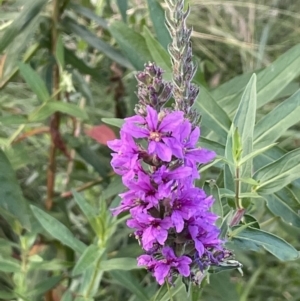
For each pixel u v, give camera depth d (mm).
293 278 224
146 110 93
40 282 154
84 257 132
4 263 147
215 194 115
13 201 149
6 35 164
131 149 92
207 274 114
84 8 189
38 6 165
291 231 182
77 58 196
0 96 219
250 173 122
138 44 173
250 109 121
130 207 94
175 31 100
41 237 183
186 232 98
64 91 202
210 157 94
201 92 150
